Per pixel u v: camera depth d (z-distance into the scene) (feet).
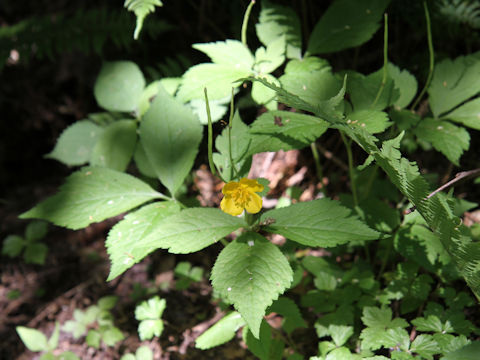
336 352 1.51
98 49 2.56
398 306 1.81
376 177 2.11
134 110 1.99
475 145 2.17
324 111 1.31
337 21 1.73
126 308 2.38
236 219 1.35
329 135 2.54
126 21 2.53
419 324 1.48
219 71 1.55
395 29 2.23
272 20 1.77
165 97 1.60
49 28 2.56
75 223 1.46
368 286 1.71
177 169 1.55
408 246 1.64
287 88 1.57
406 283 1.68
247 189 1.36
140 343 2.17
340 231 1.26
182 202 1.60
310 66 1.65
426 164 2.24
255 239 1.30
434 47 2.16
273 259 1.24
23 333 2.11
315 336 1.90
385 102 1.59
